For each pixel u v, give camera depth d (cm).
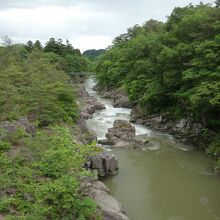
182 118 4181
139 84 5519
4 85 3180
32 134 2559
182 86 4034
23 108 3180
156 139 4028
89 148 2383
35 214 1588
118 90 7431
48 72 4150
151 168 3100
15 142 2325
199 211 2295
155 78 4872
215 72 3350
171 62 4191
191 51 3950
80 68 11669
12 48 4891
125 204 2384
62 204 1666
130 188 2656
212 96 3303
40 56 5062
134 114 5194
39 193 1688
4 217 1573
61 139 2253
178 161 3284
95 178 2420
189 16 4225
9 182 1833
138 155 3466
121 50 8719
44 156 2045
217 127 3675
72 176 1875
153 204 2395
